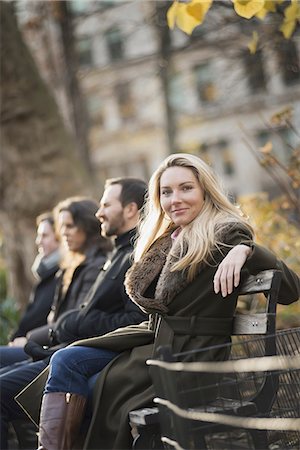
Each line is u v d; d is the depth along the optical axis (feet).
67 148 42.19
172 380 13.01
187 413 12.77
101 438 15.48
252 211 28.02
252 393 14.99
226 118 132.67
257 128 113.29
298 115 57.67
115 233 19.61
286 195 26.99
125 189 19.58
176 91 116.37
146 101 79.82
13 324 31.40
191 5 18.48
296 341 15.53
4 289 46.52
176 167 16.07
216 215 15.76
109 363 16.03
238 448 13.66
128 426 15.02
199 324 15.17
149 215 16.89
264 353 14.48
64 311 21.79
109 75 115.85
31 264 41.14
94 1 61.00
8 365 21.33
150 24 52.49
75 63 55.11
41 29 54.24
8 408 18.35
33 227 41.32
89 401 16.24
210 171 16.08
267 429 13.80
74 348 16.34
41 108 41.98
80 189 41.50
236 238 15.29
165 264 15.84
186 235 15.69
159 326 15.65
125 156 157.07
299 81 104.17
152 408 15.06
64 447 15.76
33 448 19.76
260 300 26.89
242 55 45.34
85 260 21.81
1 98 41.45
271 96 105.91
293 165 25.88
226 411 13.74
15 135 41.52
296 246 27.76
